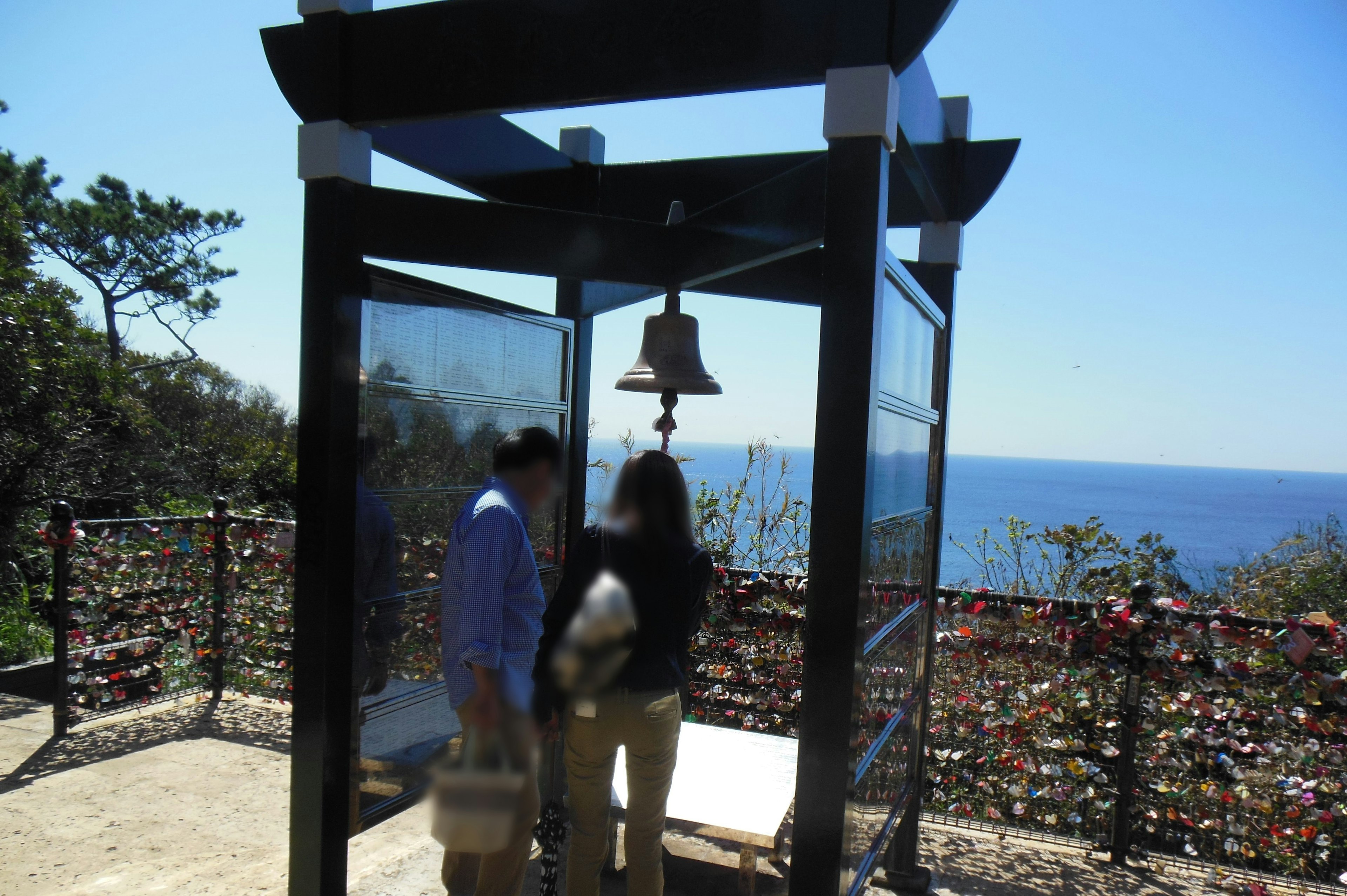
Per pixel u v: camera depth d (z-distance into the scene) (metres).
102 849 3.27
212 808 3.69
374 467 2.35
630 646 2.27
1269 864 3.38
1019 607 3.59
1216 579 6.25
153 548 4.95
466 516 2.44
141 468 13.11
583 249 2.57
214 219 22.64
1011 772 3.74
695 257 2.70
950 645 3.70
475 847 1.70
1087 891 3.14
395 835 3.42
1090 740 3.58
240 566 5.16
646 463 2.31
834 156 1.81
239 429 20.06
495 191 2.88
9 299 9.59
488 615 2.23
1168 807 3.44
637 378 2.84
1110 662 3.43
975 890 3.13
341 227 2.18
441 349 2.63
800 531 4.95
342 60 2.19
